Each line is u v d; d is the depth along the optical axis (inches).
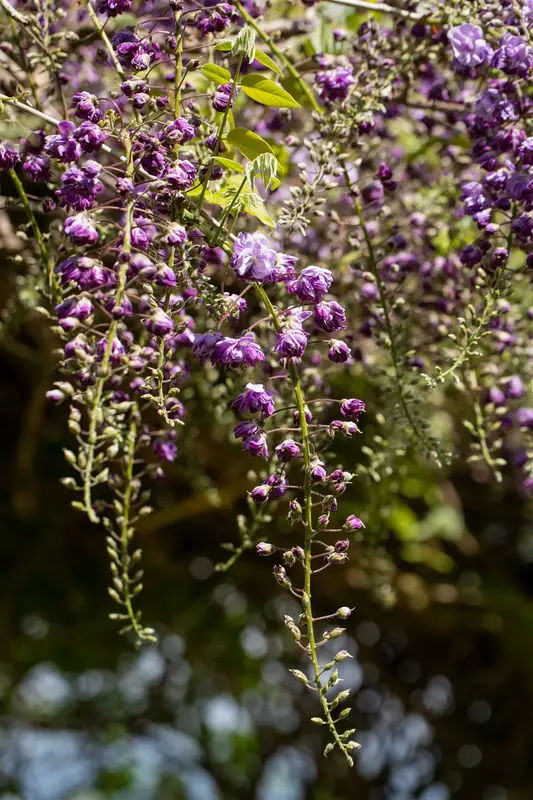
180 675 86.6
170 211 35.1
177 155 35.3
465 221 45.0
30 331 51.1
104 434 35.8
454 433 53.5
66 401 55.9
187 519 68.9
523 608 71.3
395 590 66.5
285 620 33.8
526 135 38.4
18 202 38.8
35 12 41.3
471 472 68.2
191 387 45.9
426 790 80.1
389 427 43.8
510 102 38.4
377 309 42.6
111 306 34.3
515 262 46.9
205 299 35.4
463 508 72.8
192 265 35.7
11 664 81.2
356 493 54.5
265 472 42.1
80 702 91.5
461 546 71.6
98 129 34.1
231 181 38.3
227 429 52.1
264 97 37.6
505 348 42.6
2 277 46.9
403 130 47.6
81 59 43.0
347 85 40.1
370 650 78.0
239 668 81.4
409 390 41.6
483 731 79.0
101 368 33.5
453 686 78.6
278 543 65.7
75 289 37.9
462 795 79.0
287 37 44.4
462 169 45.1
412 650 78.5
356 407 34.7
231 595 75.7
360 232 44.1
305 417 35.1
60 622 73.5
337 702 33.4
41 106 40.3
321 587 70.2
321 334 42.9
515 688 77.2
